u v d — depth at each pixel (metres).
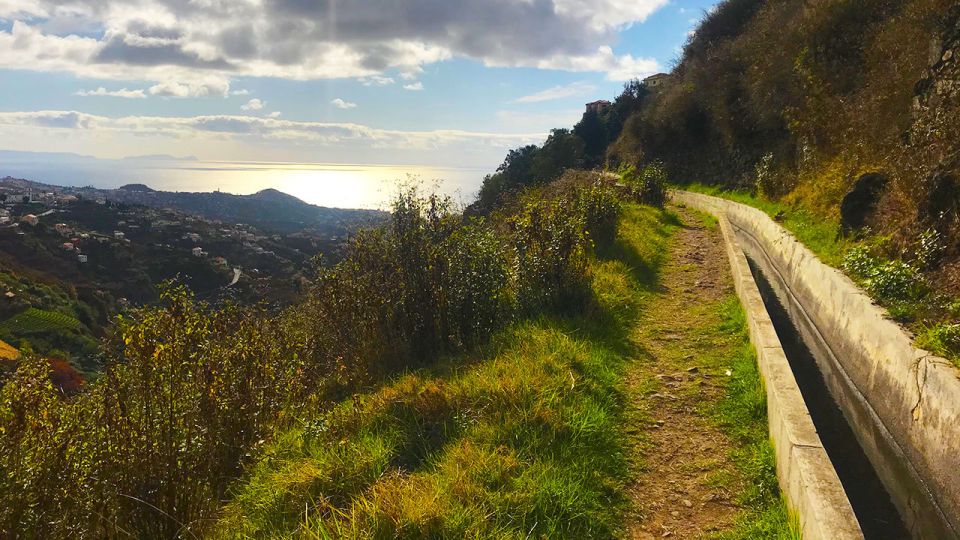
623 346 6.16
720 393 5.03
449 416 4.28
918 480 4.82
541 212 8.00
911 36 11.50
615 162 38.31
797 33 18.59
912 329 5.86
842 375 6.98
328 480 3.56
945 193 7.14
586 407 4.47
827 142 14.62
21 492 3.27
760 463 3.86
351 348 6.55
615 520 3.38
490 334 6.24
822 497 2.91
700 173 27.20
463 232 7.14
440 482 3.38
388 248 6.80
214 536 3.26
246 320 5.15
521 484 3.43
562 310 6.85
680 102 29.20
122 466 3.56
